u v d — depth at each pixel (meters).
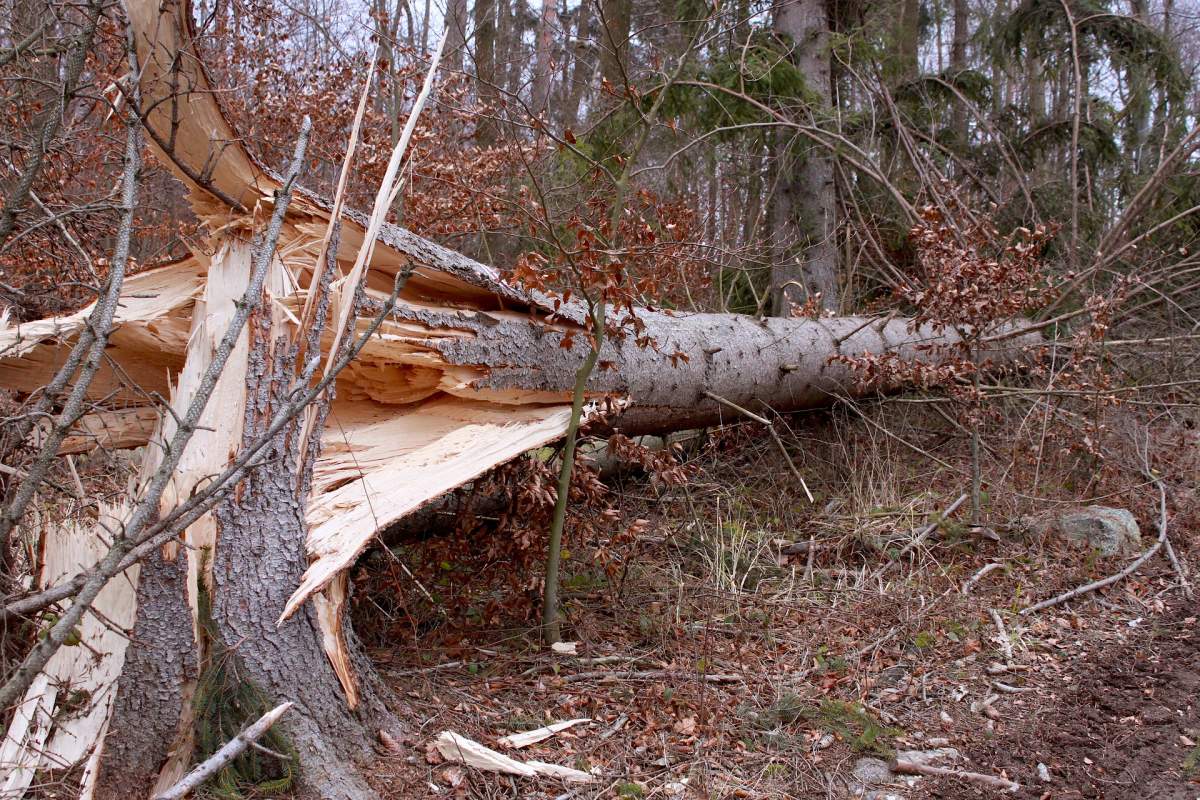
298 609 2.78
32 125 4.31
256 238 2.90
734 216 8.15
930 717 3.40
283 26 6.92
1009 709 3.46
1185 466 5.76
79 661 2.68
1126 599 4.41
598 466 5.03
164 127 2.74
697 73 7.64
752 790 2.87
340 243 3.12
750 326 5.29
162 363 3.42
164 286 3.27
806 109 7.92
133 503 2.63
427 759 2.83
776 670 3.63
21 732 2.59
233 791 2.51
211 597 2.64
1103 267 6.85
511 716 3.17
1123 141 9.66
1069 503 5.16
